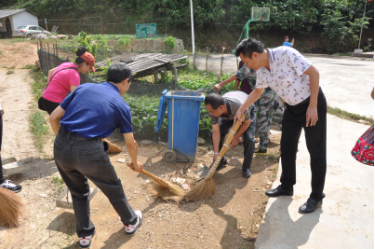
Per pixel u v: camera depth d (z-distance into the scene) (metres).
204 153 4.17
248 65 2.44
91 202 2.97
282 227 2.49
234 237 2.50
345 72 11.74
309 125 2.48
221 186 3.29
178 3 28.61
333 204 2.78
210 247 2.39
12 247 2.40
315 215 2.63
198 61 13.80
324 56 24.55
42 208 2.88
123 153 4.14
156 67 8.50
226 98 3.30
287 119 2.65
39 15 34.12
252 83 3.95
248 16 29.06
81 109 2.07
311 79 2.27
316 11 30.33
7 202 2.59
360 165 3.56
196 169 3.71
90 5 32.75
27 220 2.71
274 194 2.93
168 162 3.85
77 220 2.34
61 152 2.05
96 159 2.05
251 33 30.09
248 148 3.41
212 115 3.23
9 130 4.90
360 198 2.87
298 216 2.62
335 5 31.00
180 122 3.66
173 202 2.99
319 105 2.41
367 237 2.36
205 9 28.61
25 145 4.33
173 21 28.52
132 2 31.00
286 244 2.30
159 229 2.60
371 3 30.42
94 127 2.04
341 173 3.36
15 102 6.92
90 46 10.44
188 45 28.47
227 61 14.12
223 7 29.44
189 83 7.88
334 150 4.00
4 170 3.37
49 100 3.58
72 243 2.44
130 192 3.16
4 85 8.88
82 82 5.97
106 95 2.13
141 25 16.98
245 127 3.25
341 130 4.79
